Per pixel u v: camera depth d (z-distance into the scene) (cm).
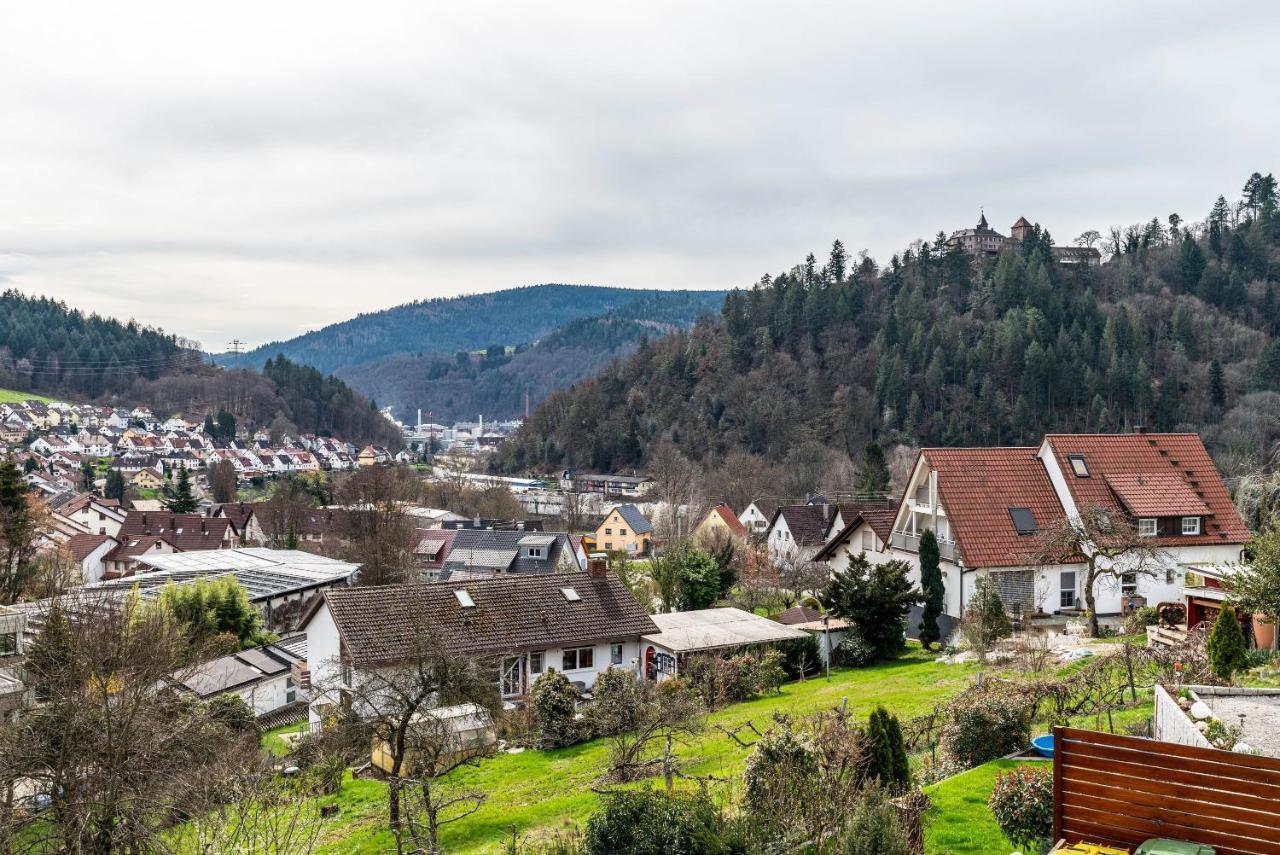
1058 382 13575
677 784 2308
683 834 1542
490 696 2734
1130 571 3759
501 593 3881
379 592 3703
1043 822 1555
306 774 2900
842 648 3994
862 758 1816
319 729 3331
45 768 2583
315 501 14825
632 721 3044
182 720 2950
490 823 2344
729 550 5997
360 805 2697
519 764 2945
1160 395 12875
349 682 3262
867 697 3095
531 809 2411
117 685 2994
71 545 10300
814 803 1644
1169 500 4222
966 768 2077
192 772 2477
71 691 2645
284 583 7200
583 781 2625
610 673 3450
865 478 9625
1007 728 2098
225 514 12331
